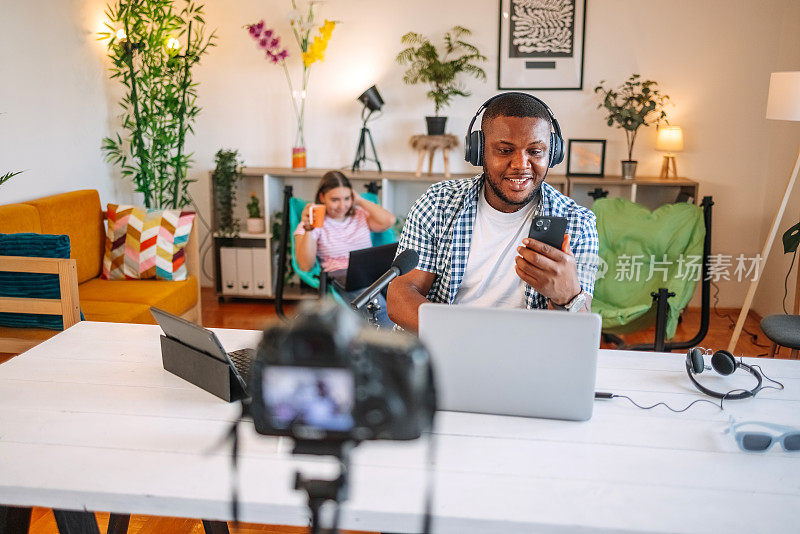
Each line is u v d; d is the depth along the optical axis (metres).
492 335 1.43
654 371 1.73
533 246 1.58
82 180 4.23
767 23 4.41
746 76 4.49
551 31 4.55
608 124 4.42
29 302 2.66
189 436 1.39
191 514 1.20
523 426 1.44
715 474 1.27
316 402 0.77
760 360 1.82
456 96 4.70
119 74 4.25
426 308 1.44
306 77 4.77
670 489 1.22
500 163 1.71
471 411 1.49
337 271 3.71
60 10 3.96
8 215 3.22
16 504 1.23
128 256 3.81
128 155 4.70
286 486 1.22
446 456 1.32
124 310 3.25
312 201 4.96
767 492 1.22
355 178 4.62
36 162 3.79
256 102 4.84
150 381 1.65
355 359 0.76
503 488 1.22
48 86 3.87
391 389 0.77
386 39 4.68
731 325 4.40
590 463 1.30
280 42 4.74
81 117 4.20
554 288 1.60
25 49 3.67
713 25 4.45
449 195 1.91
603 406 1.54
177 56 4.35
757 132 4.55
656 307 3.36
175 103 4.41
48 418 1.46
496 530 1.14
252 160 4.92
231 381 1.54
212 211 4.71
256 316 4.50
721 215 4.66
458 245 1.88
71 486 1.22
